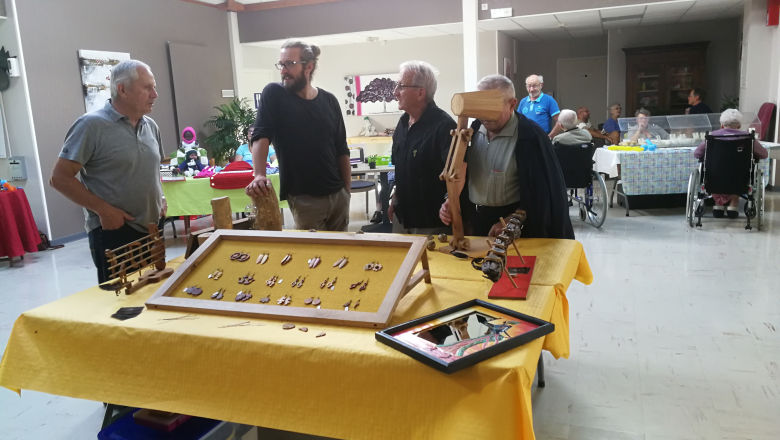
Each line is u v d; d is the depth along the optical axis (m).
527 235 2.26
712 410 2.31
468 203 2.42
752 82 7.70
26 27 6.10
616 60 10.78
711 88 10.44
